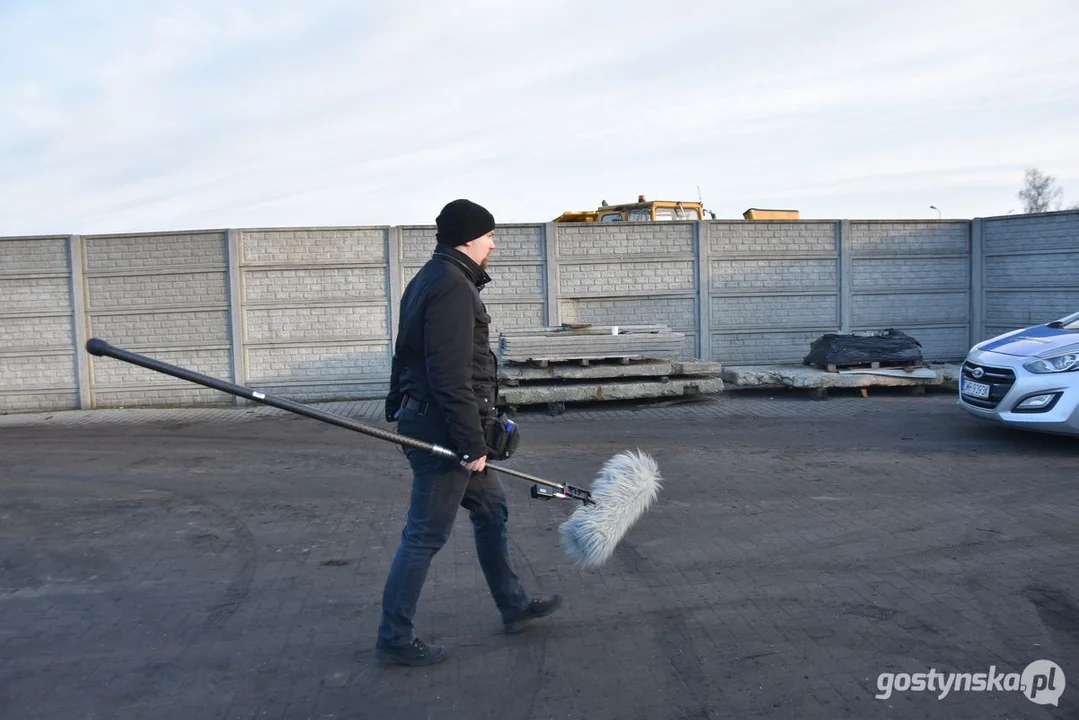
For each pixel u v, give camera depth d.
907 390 12.53
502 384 11.45
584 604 4.48
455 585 4.80
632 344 11.30
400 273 12.87
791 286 13.71
